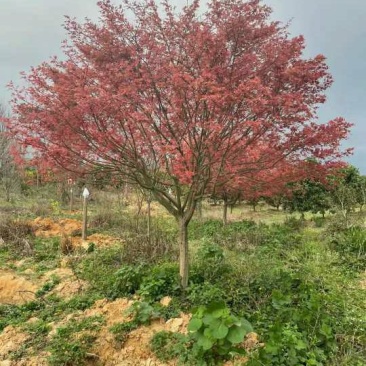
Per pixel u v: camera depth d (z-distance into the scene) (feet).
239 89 13.53
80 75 15.57
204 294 17.31
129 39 16.62
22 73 16.02
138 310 16.31
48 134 15.60
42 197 64.85
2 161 55.57
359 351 13.89
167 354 14.26
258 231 34.99
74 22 16.61
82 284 21.62
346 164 16.92
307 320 14.61
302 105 13.99
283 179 18.86
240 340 12.03
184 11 16.11
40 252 28.94
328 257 25.89
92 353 14.58
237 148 16.99
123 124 15.87
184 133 16.76
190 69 15.76
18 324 17.46
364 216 39.37
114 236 35.91
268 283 18.90
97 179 19.63
